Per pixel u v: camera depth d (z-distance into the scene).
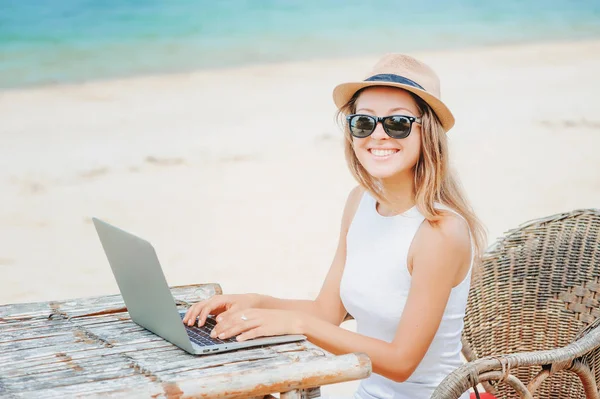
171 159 10.12
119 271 2.50
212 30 16.52
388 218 2.76
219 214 8.26
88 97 13.10
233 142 10.78
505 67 14.77
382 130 2.63
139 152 10.41
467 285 2.75
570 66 14.73
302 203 8.54
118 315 2.67
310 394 2.23
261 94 13.30
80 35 15.66
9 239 7.69
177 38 16.19
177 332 2.29
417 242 2.65
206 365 2.17
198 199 8.73
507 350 3.10
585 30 17.45
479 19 18.03
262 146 10.59
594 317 2.93
